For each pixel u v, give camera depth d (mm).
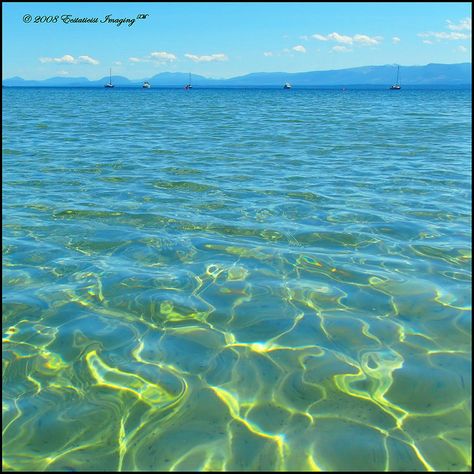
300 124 26609
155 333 4410
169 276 5602
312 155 14664
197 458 2975
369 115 34781
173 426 3248
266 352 4109
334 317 4664
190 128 24094
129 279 5508
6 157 13992
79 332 4406
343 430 3195
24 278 5516
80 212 8172
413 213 8070
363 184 10367
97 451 3029
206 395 3561
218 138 19453
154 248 6488
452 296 5051
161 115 35250
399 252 6305
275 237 6902
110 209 8359
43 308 4832
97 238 6871
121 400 3504
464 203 8703
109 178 11070
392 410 3377
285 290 5238
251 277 5574
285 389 3621
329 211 8203
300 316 4691
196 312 4781
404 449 3020
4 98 72375
